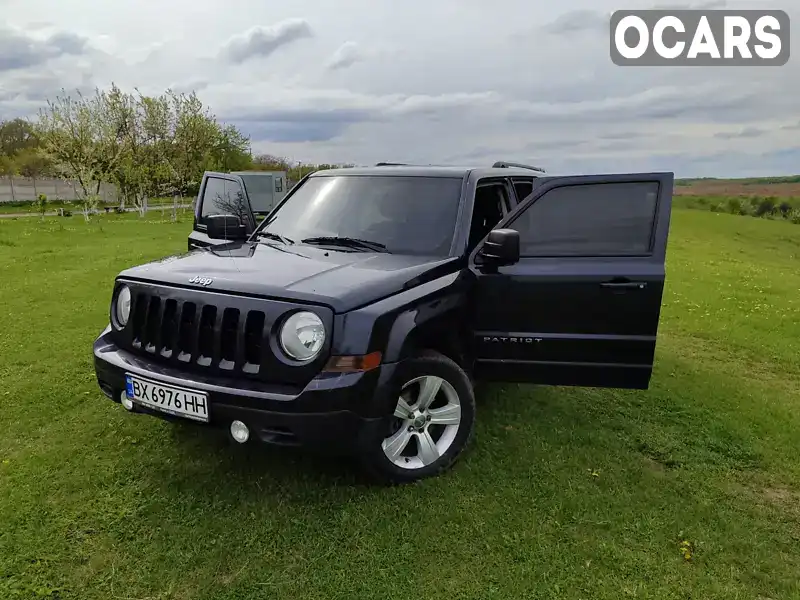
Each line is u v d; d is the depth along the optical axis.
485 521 2.86
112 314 3.30
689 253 18.61
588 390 4.76
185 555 2.55
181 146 33.78
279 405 2.63
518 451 3.62
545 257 3.55
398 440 3.13
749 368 5.70
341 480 3.18
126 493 3.02
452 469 3.35
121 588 2.36
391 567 2.52
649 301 3.37
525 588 2.42
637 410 4.37
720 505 3.10
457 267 3.52
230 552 2.58
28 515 2.80
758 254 22.39
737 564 2.62
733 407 4.51
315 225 4.06
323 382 2.66
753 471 3.50
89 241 16.03
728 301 9.15
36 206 37.88
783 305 9.02
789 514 3.05
